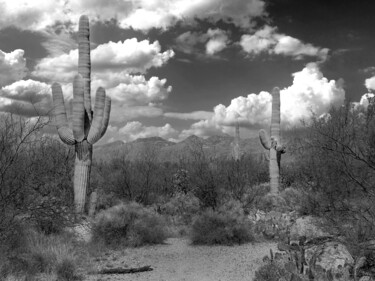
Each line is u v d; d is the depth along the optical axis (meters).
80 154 15.23
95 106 15.79
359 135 7.76
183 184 19.16
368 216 7.12
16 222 8.69
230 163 17.94
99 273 8.20
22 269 7.57
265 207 15.30
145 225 11.88
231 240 11.77
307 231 9.89
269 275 7.04
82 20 16.78
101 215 11.97
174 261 9.58
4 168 8.52
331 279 6.35
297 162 11.78
